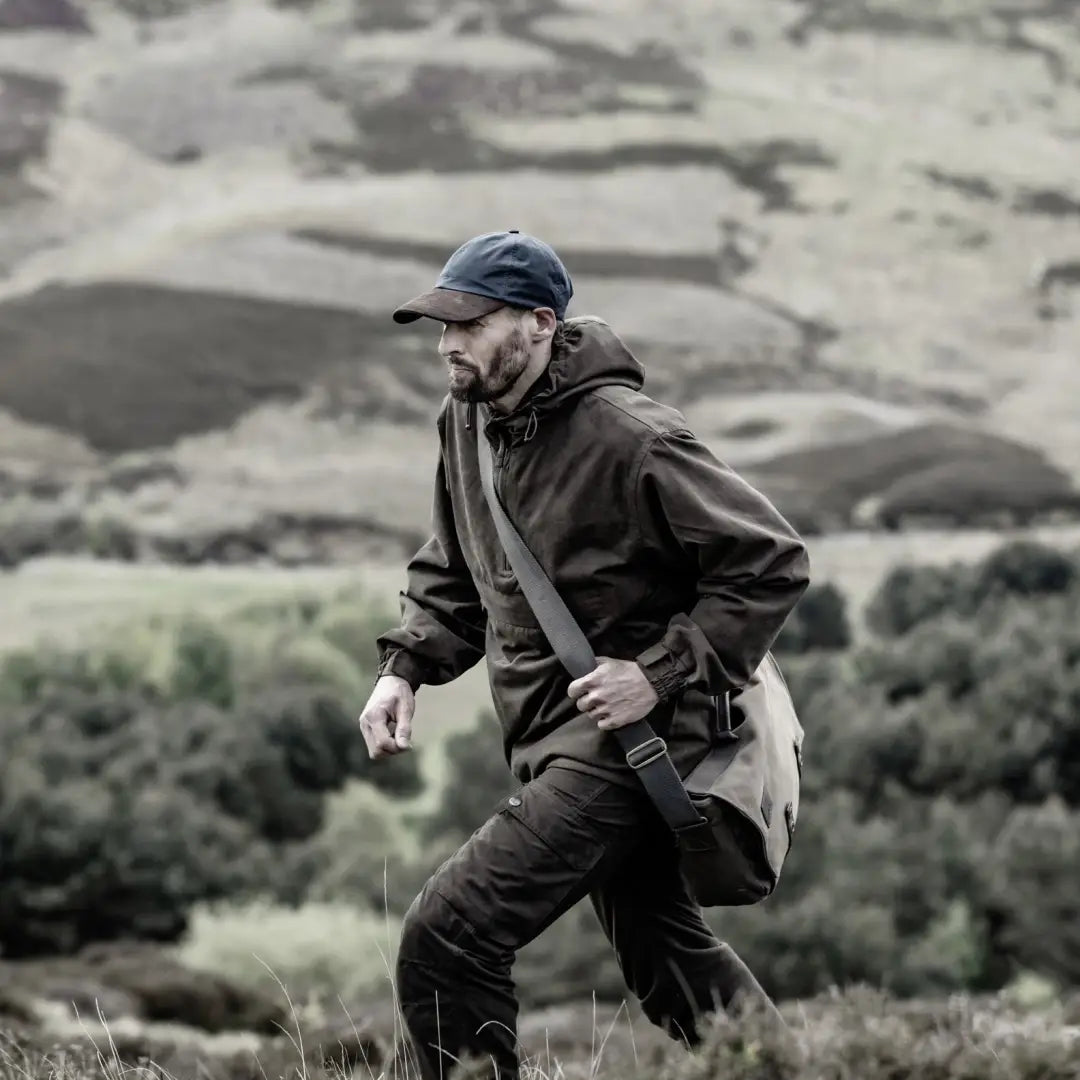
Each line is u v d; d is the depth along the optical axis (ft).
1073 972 321.52
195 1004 177.47
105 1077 50.57
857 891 323.98
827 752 417.28
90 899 392.27
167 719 536.83
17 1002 144.36
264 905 376.27
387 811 498.28
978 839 368.68
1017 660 482.28
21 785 398.83
